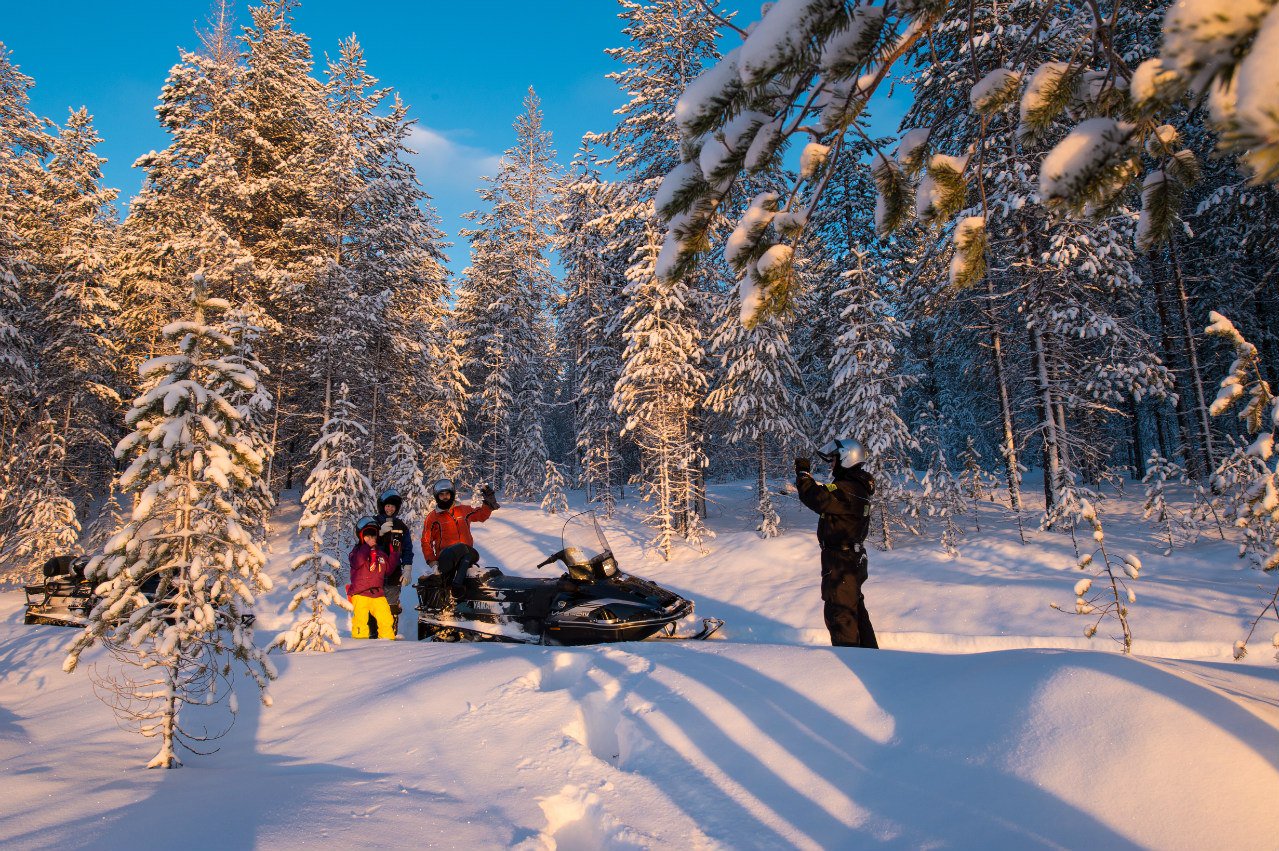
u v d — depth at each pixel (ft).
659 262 5.90
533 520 61.46
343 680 15.42
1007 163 34.86
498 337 92.99
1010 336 46.80
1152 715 8.36
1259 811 6.88
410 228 71.15
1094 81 6.00
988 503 55.36
